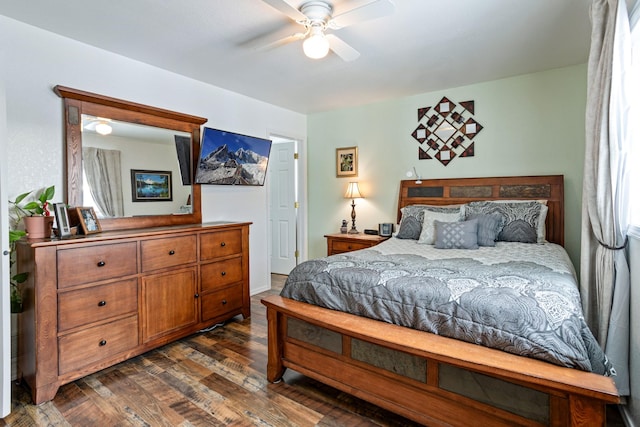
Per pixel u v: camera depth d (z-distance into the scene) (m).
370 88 3.76
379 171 4.38
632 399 1.78
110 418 1.83
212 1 2.03
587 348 1.37
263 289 4.33
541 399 1.31
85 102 2.58
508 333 1.43
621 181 1.92
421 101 4.02
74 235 2.34
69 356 2.09
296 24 2.29
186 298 2.81
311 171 4.99
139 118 2.92
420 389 1.63
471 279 1.74
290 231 5.12
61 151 2.49
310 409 1.91
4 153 1.78
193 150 3.37
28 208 2.18
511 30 2.43
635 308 1.82
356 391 1.84
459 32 2.45
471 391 1.48
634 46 2.02
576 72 3.17
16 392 2.08
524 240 3.00
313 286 2.10
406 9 2.13
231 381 2.21
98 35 2.46
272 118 4.38
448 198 3.80
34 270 1.96
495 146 3.59
